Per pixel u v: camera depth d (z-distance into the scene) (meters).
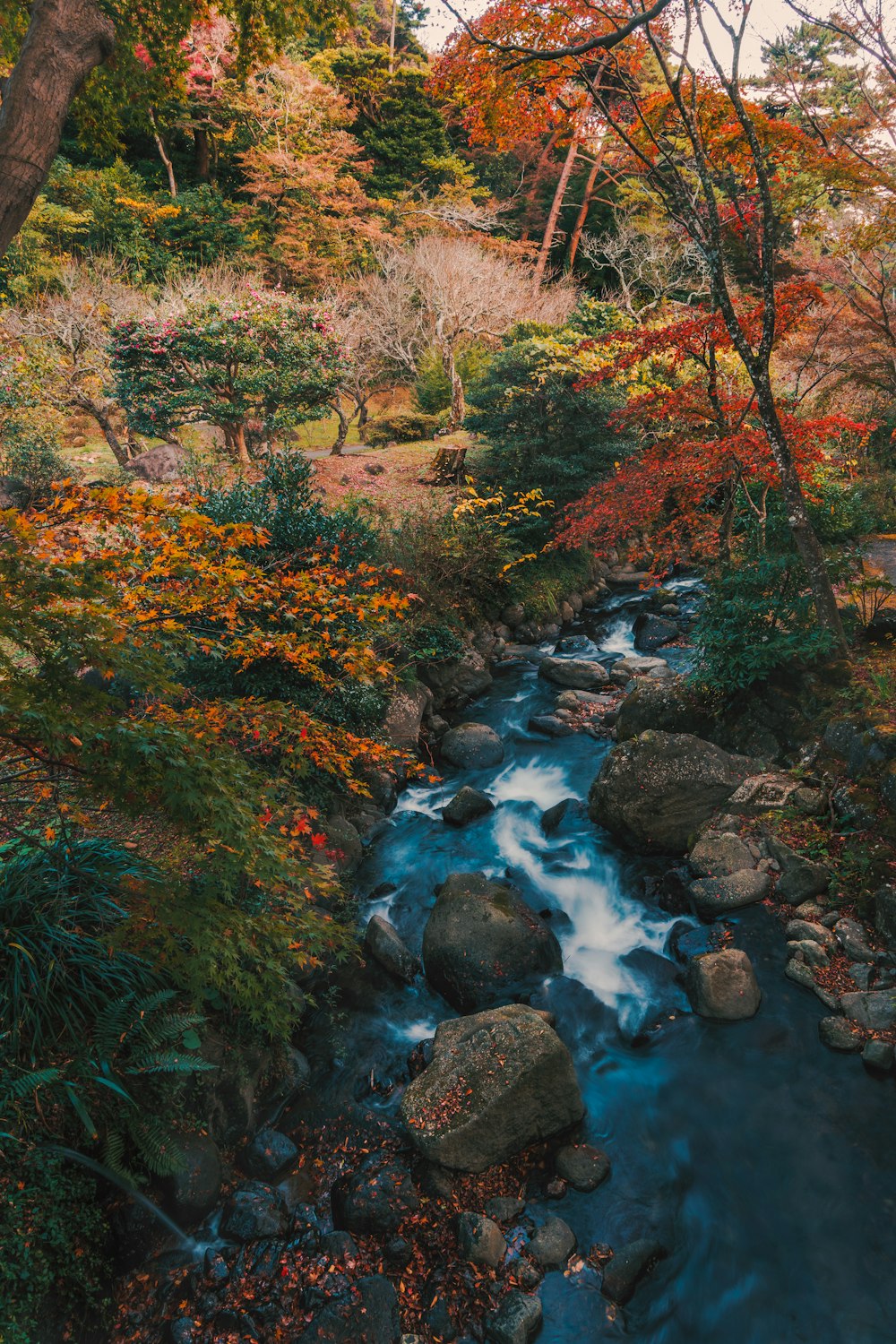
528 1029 4.38
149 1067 3.68
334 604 4.58
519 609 11.82
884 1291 3.49
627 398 12.69
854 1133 4.17
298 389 13.49
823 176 7.36
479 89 7.25
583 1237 3.81
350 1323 3.36
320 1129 4.37
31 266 20.80
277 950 4.50
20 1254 3.06
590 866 6.62
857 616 7.57
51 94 4.71
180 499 6.98
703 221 6.77
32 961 3.75
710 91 7.03
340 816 7.04
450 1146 4.02
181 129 28.48
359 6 36.09
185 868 4.50
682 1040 4.88
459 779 8.27
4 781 3.32
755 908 5.68
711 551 9.65
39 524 3.32
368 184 29.72
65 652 2.72
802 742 6.71
